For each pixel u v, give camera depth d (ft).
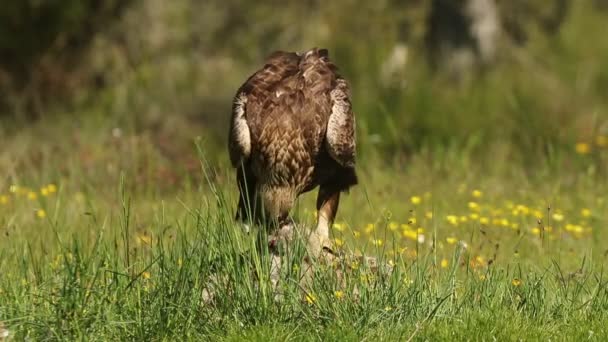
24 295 32.12
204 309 31.55
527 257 40.50
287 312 31.40
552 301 32.81
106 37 89.04
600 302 32.91
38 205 49.03
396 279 32.04
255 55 88.17
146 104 82.07
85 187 56.13
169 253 32.81
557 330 30.76
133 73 85.81
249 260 32.07
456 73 82.33
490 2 84.43
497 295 32.60
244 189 34.01
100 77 87.92
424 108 75.41
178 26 89.97
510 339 29.58
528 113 76.13
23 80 86.43
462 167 60.75
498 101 77.61
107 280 32.45
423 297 31.99
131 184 55.83
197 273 31.58
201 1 90.58
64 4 86.89
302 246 32.35
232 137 33.19
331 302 31.45
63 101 85.35
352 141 33.78
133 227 41.37
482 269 36.60
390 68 80.33
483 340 29.35
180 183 56.54
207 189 54.80
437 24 84.07
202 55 89.10
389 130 72.33
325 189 34.60
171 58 88.48
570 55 88.99
